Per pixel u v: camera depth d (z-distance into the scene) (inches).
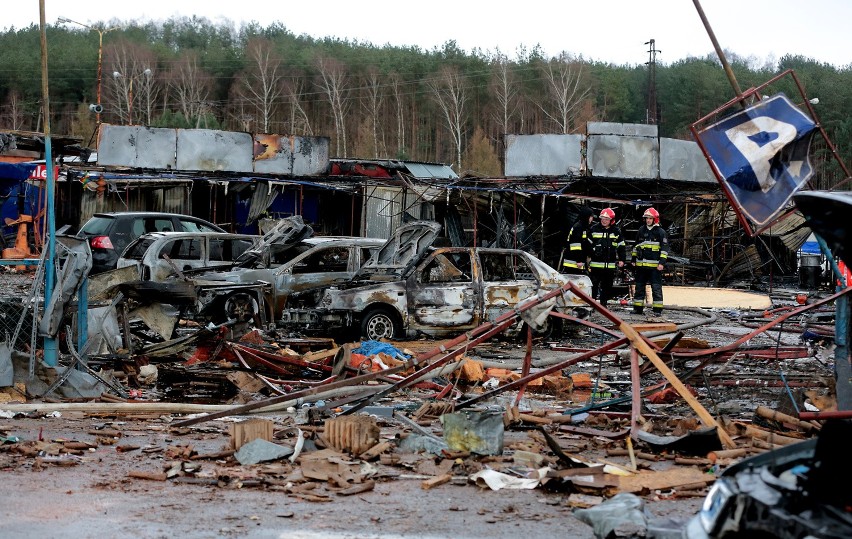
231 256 812.6
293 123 3449.8
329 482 269.9
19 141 1445.6
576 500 252.2
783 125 358.6
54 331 423.8
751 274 1247.5
